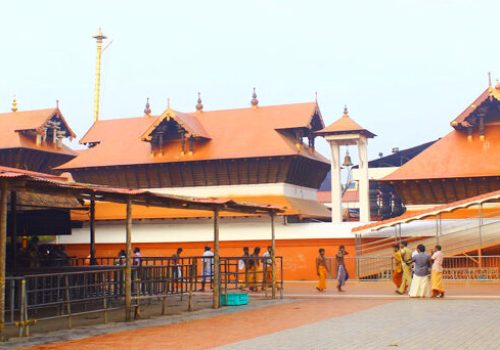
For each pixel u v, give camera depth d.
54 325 17.50
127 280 18.33
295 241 39.81
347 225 38.88
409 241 37.84
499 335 14.22
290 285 34.69
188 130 43.47
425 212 35.78
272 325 16.84
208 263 30.92
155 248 42.84
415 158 41.56
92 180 46.56
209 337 14.73
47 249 34.28
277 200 41.62
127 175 45.66
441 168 40.28
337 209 41.44
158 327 16.86
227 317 19.06
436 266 24.75
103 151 46.78
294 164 43.09
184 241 42.34
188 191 44.59
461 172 39.59
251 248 40.97
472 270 33.72
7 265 27.06
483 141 41.09
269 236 40.69
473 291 27.95
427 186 40.56
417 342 13.27
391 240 38.03
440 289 24.66
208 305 22.88
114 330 16.27
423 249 25.31
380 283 34.31
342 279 29.92
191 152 43.94
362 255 38.00
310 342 13.52
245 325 16.97
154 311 20.94
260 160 42.75
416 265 25.27
